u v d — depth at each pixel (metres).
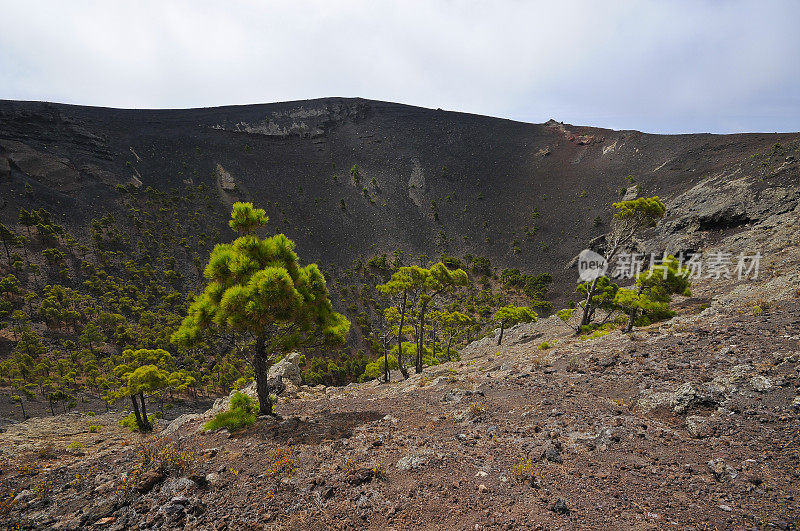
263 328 12.98
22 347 81.69
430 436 9.59
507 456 7.61
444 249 158.88
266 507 6.28
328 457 8.48
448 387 16.77
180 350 13.20
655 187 140.25
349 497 6.46
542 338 34.16
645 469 6.65
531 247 149.25
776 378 9.54
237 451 9.52
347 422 11.95
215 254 13.20
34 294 95.69
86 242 130.38
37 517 6.84
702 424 8.20
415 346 35.69
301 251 154.88
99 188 163.62
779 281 23.83
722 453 7.01
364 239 166.12
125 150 198.00
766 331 13.72
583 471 6.70
